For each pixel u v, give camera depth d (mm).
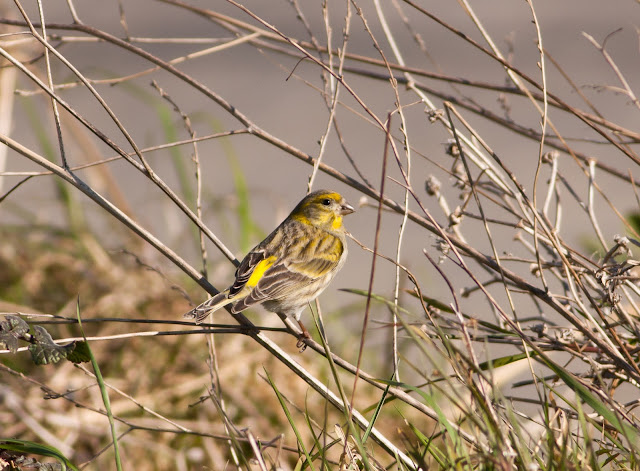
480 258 8781
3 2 14078
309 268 10445
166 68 9562
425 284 14922
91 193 8125
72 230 14359
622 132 9594
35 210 15680
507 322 7902
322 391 7875
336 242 10930
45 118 19922
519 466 6258
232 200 15484
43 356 7602
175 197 8266
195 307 8719
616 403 7227
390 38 10477
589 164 9820
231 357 12070
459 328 8000
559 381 8422
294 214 11266
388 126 6855
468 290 9102
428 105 9461
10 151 19406
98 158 15562
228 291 8930
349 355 13000
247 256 10391
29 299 13188
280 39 10695
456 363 6688
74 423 10656
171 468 10328
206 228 8359
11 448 7070
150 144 19516
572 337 8266
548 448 6141
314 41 10586
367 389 12273
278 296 9977
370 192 9359
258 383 11758
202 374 11805
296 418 11234
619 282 8055
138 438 10586
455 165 9039
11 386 10898
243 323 8844
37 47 13844
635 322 8242
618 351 7961
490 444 6039
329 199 11172
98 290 13227
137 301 12828
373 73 10562
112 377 11688
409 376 12414
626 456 6875
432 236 8797
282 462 10234
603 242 8914
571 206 17375
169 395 11398
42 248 14195
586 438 5988
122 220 8219
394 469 9945
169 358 12016
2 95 13320
